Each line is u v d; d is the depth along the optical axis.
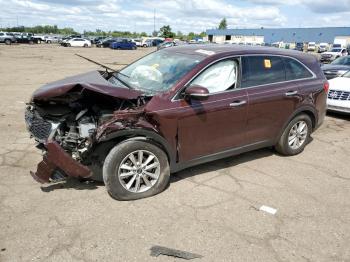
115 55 34.25
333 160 5.64
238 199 4.22
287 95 5.20
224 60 4.63
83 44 53.34
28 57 26.86
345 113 8.35
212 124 4.45
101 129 3.73
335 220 3.85
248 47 5.15
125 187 4.01
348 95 8.20
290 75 5.39
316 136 6.97
